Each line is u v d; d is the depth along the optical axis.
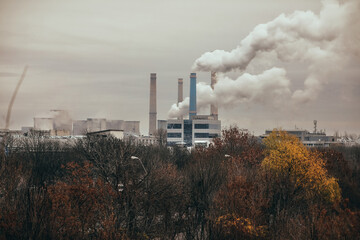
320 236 33.75
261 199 44.69
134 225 45.44
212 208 46.47
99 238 38.62
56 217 34.59
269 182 51.22
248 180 51.69
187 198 52.88
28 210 33.59
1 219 32.91
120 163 51.12
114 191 47.84
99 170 54.16
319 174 53.44
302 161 54.38
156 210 48.50
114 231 39.12
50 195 35.66
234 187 44.72
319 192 52.31
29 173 53.94
